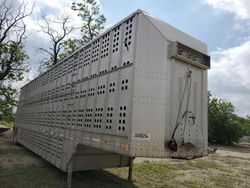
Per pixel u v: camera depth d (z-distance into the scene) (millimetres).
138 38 4082
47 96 9312
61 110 7355
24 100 13977
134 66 3969
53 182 6344
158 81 3979
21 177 6723
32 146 10398
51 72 9281
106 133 4508
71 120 6375
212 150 4707
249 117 49188
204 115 4613
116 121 4238
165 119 3930
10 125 28203
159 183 7168
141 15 4176
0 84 16969
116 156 6727
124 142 3863
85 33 22562
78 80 6379
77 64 6645
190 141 4254
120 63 4461
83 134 5523
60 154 6773
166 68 4051
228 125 34000
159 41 4102
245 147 32500
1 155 10406
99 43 5484
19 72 17266
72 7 22516
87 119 5445
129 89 4004
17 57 17234
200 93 4594
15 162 8969
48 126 8430
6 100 17016
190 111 4332
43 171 7527
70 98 6758
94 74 5492
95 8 22562
